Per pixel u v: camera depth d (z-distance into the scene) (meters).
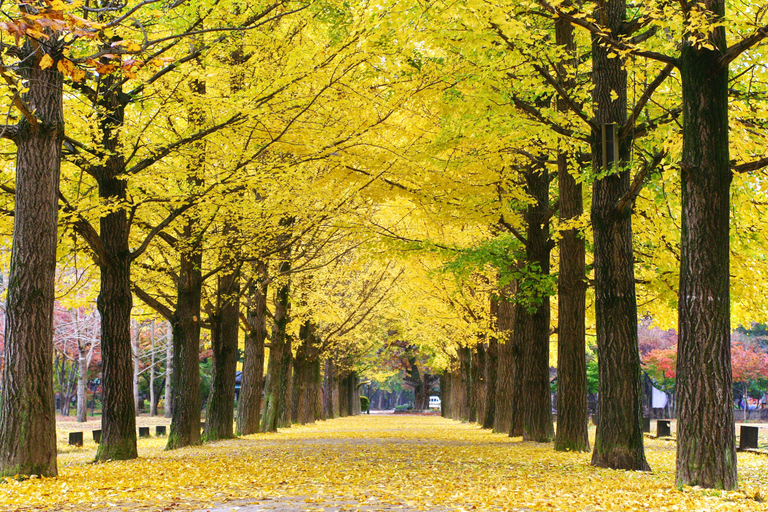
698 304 7.59
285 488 7.73
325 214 13.60
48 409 8.88
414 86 10.12
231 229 14.61
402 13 7.35
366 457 11.88
